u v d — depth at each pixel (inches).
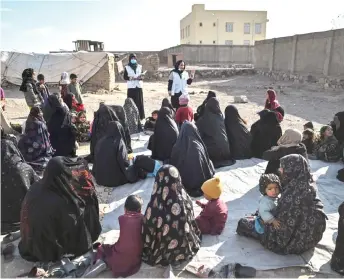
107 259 122.4
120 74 935.7
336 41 671.8
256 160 237.8
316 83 722.2
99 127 231.0
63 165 125.0
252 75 1061.1
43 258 124.1
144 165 202.4
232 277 116.1
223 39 2005.4
